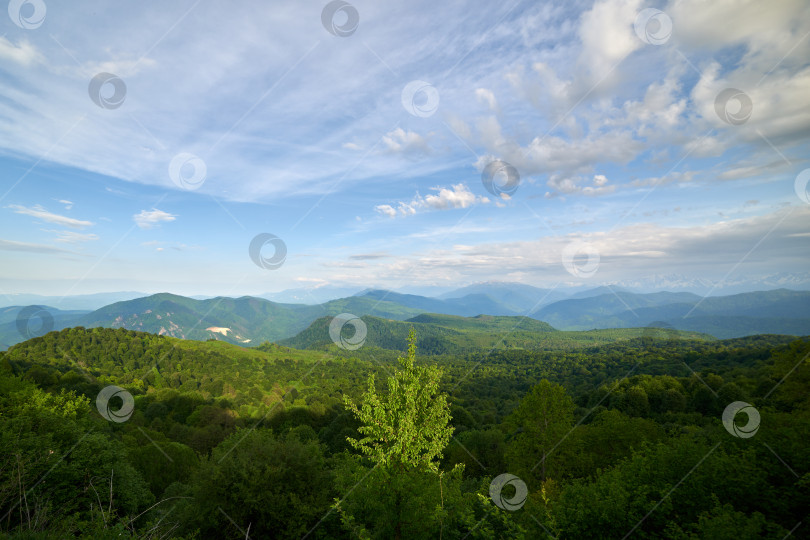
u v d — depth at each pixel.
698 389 52.19
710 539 7.46
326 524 13.56
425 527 10.00
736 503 9.20
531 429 31.11
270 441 15.95
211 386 111.00
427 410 11.22
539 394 31.95
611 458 27.52
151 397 79.94
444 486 11.03
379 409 10.76
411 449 10.53
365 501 10.22
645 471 10.98
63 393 27.41
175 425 52.91
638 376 67.00
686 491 9.79
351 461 11.70
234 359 162.00
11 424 12.74
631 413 53.72
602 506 9.66
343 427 46.28
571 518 9.99
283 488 14.19
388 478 10.30
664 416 49.28
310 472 15.04
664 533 8.94
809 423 10.45
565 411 31.61
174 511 14.02
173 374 127.69
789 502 8.65
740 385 45.97
